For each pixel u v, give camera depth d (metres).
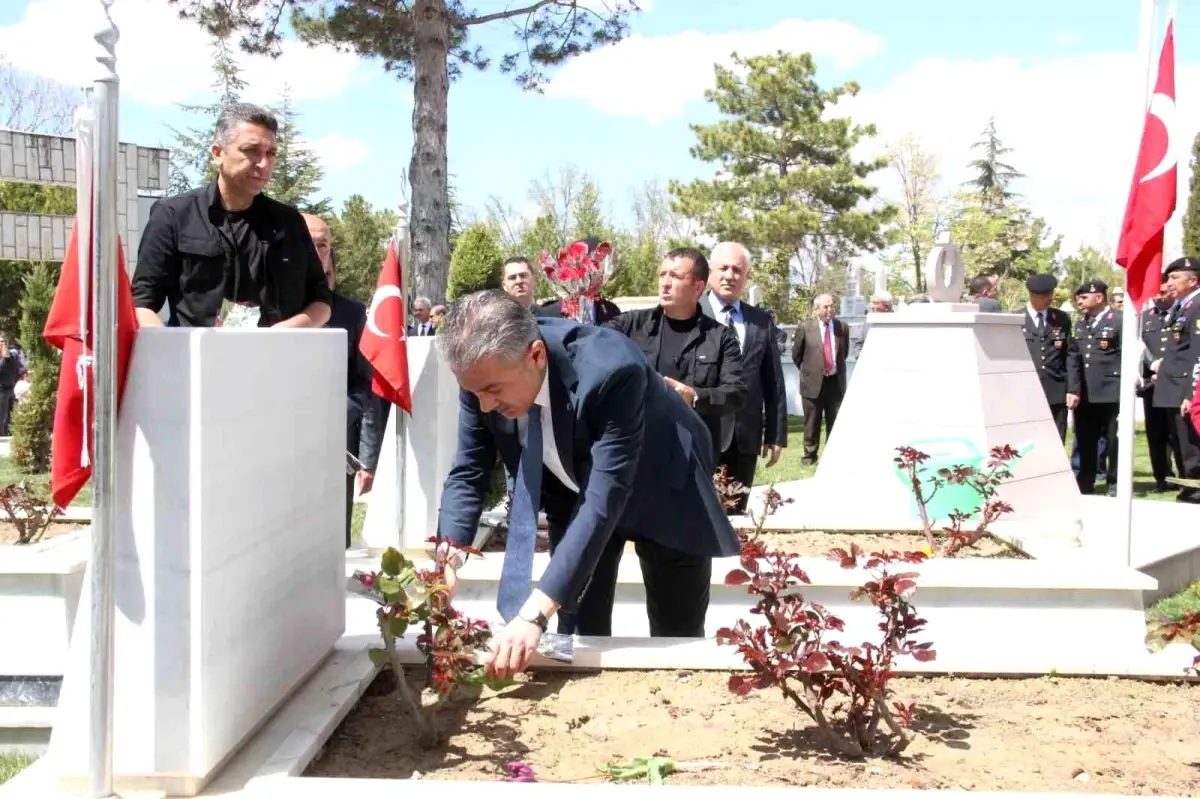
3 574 3.71
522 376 2.54
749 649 2.41
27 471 11.95
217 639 2.28
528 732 2.60
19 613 3.72
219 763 2.32
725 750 2.48
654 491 3.18
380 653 2.52
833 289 40.34
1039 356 10.58
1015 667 3.00
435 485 5.31
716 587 4.61
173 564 2.20
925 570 4.27
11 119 28.98
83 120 2.09
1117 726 2.64
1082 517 7.49
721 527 3.29
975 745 2.51
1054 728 2.63
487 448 3.13
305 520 2.83
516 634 2.54
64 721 2.25
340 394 3.13
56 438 2.28
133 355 2.19
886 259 45.38
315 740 2.43
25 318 12.01
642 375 2.76
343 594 3.17
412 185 16.08
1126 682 2.98
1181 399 9.69
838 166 34.91
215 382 2.24
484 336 2.45
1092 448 10.79
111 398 2.11
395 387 4.77
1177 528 7.50
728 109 36.69
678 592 3.46
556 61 17.66
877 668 2.48
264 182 3.64
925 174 44.72
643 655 3.02
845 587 4.34
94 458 2.11
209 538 2.23
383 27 16.59
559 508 3.29
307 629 2.85
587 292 6.10
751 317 6.30
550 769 2.38
